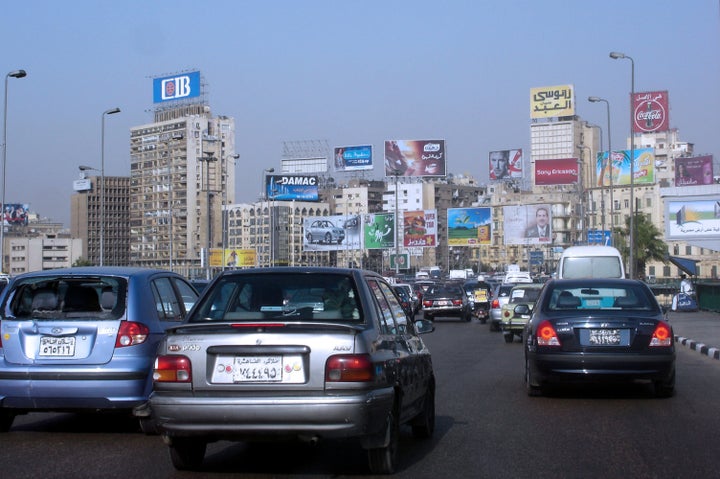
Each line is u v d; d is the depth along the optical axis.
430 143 99.38
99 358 9.23
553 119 145.62
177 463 7.75
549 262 108.56
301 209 123.56
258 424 6.83
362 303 7.64
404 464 8.16
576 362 11.98
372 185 159.75
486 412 11.47
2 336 9.33
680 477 7.56
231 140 127.75
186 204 122.69
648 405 12.00
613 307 12.70
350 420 6.78
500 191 134.75
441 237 162.88
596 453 8.64
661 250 86.00
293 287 7.89
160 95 103.06
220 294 7.98
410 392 8.29
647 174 94.62
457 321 40.56
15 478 7.60
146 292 9.84
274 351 6.89
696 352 21.53
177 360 7.02
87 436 9.74
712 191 79.19
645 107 103.81
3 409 9.63
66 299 9.88
